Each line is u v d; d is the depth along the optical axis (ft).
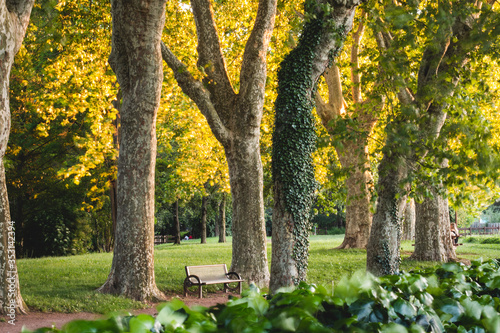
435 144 34.47
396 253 40.98
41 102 64.49
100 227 114.83
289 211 36.63
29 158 94.38
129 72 38.55
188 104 71.31
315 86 38.29
